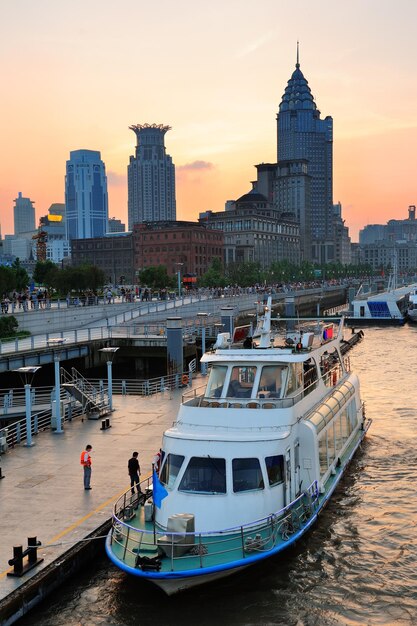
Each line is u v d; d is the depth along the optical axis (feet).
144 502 75.92
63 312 256.11
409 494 92.32
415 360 229.66
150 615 60.95
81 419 126.11
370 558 72.49
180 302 335.47
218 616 60.95
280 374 78.43
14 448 105.19
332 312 478.59
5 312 230.48
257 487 68.08
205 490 67.36
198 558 62.13
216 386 79.30
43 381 199.41
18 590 59.26
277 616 61.11
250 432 72.28
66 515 75.36
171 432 72.79
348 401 103.91
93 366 212.02
